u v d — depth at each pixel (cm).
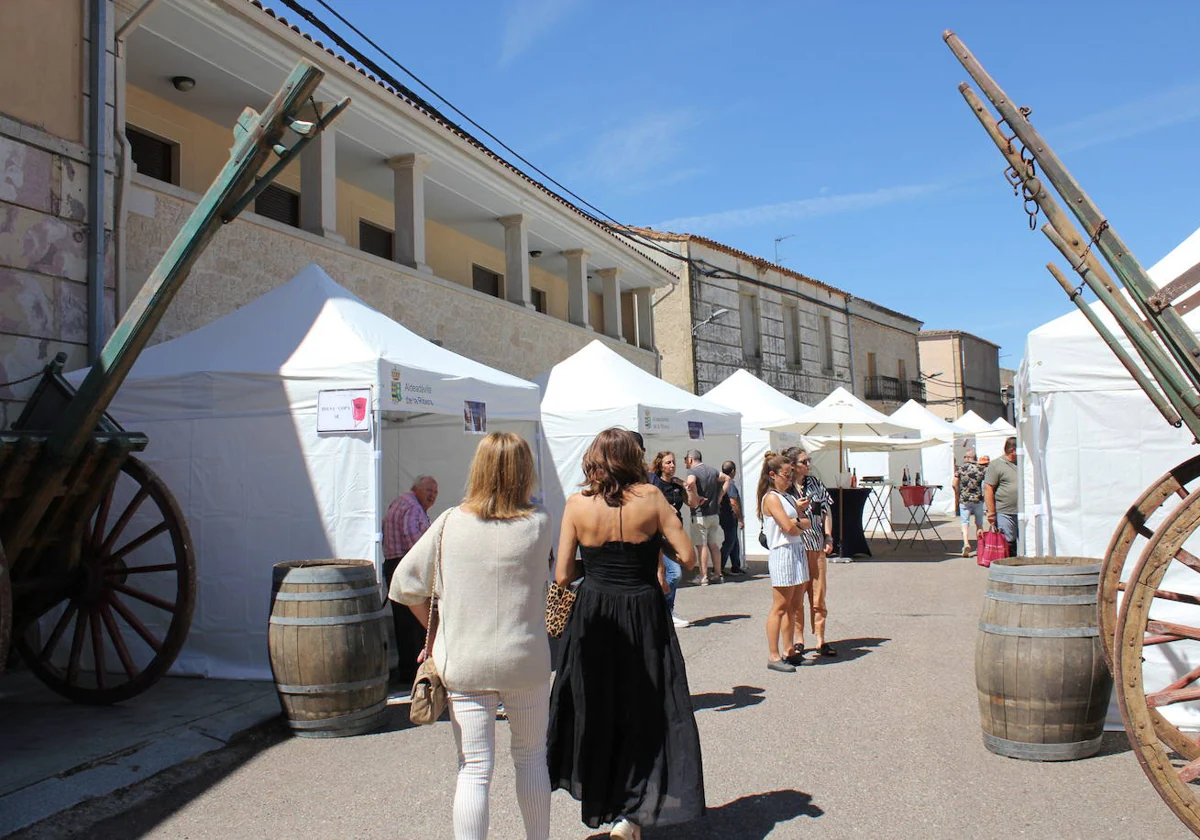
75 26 807
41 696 647
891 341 3797
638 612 381
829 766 486
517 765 346
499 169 1464
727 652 795
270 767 505
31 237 752
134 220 869
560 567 396
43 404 596
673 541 385
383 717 586
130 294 859
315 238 1106
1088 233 378
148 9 851
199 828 421
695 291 2480
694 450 1373
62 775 477
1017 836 389
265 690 658
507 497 345
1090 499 586
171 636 592
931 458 2866
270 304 783
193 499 718
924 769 475
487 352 1473
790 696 639
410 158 1317
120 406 742
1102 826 396
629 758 370
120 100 846
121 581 631
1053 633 472
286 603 561
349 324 739
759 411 1728
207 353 748
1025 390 677
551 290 2075
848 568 1450
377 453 678
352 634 561
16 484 533
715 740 540
